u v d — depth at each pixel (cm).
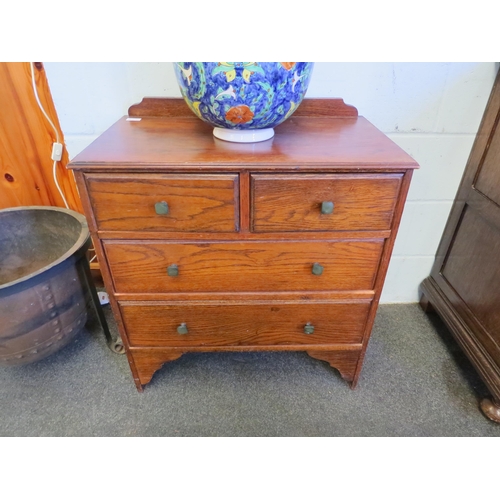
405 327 134
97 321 135
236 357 121
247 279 86
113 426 100
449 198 122
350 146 78
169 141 80
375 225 77
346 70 101
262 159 70
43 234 117
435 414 103
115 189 71
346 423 101
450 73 102
